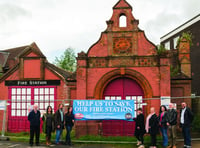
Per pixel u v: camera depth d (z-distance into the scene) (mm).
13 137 14297
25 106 17516
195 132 15422
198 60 32656
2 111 17797
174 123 11562
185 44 18672
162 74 14438
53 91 17219
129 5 15156
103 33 15133
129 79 15328
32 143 12211
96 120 14539
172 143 11633
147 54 14742
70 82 16453
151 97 14516
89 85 14945
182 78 16141
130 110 13289
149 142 12656
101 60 14992
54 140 13555
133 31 14953
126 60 14844
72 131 15906
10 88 17828
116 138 13477
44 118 12586
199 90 31953
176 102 16094
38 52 17531
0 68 27234
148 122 11641
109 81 15062
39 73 17500
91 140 13211
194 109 17281
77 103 13547
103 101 13477
